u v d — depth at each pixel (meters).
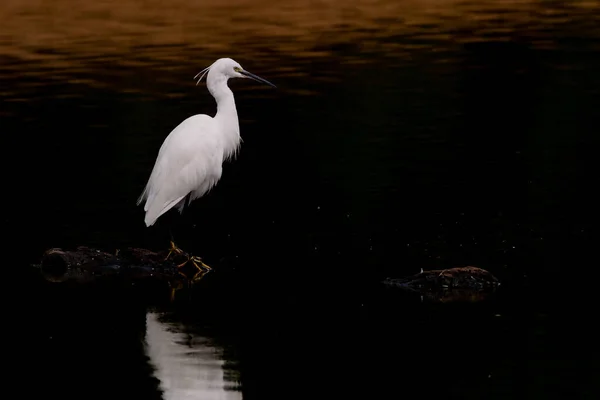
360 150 17.94
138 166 17.52
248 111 20.80
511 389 9.40
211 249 13.70
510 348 10.23
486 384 9.51
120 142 18.92
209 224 14.72
